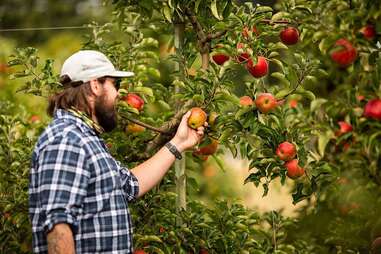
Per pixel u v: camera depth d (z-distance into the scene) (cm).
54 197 251
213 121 313
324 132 329
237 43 312
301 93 315
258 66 314
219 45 317
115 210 266
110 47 360
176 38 345
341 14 343
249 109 305
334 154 386
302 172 314
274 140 312
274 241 360
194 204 363
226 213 344
